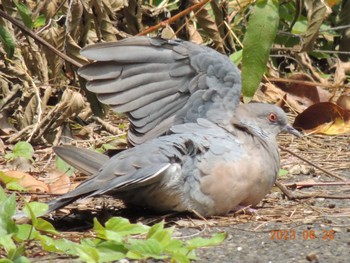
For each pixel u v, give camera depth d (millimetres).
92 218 10312
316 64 17766
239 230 9883
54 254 8883
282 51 16938
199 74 10625
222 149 10062
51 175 11828
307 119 14414
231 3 15680
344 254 9203
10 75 13531
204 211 10164
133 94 10570
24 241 8914
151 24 15547
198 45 10703
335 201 11164
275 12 12508
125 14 14508
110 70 10484
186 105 10656
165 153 9789
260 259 9008
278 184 11234
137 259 8719
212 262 8867
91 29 13945
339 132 14188
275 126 10820
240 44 14656
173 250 8812
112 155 10727
